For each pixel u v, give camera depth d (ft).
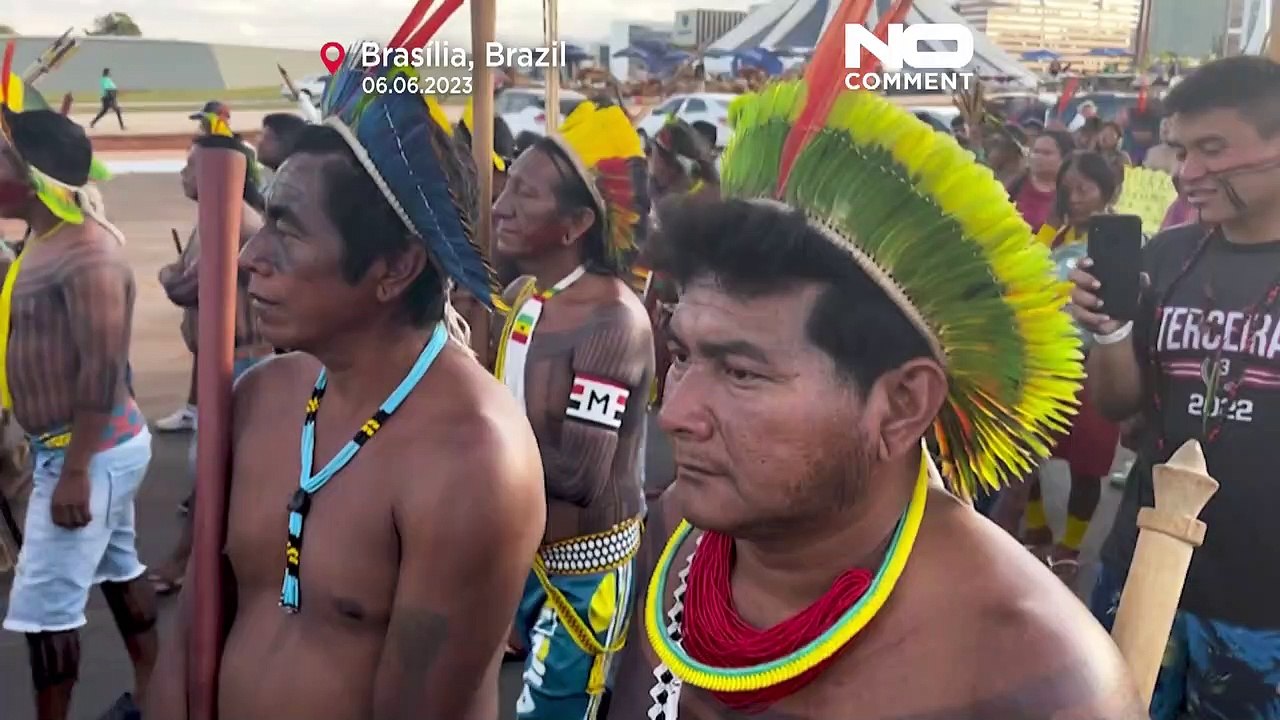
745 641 2.79
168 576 11.98
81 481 8.29
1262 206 5.93
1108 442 11.96
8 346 8.29
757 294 2.54
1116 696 2.52
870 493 2.72
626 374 7.63
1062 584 2.75
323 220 4.27
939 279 2.56
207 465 4.63
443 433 4.32
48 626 8.53
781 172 2.54
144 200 29.35
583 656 7.85
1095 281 6.21
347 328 4.38
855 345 2.53
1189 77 6.08
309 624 4.42
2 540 11.75
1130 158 14.89
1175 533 2.98
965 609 2.64
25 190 8.07
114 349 8.30
